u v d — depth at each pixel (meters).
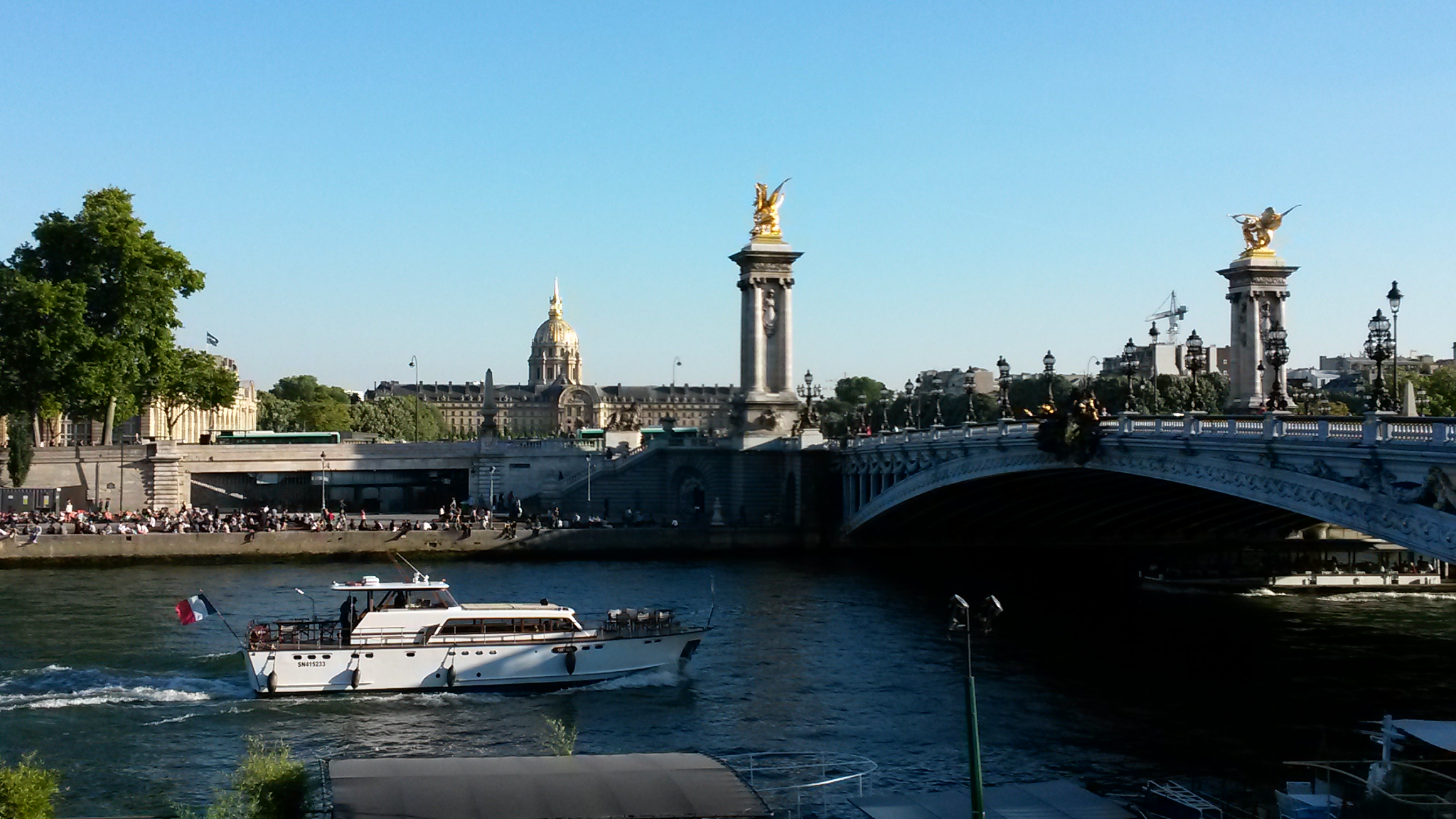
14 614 94.25
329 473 196.25
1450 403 164.25
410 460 170.75
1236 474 80.06
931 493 129.38
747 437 157.38
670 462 162.38
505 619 73.81
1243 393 150.12
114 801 52.81
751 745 62.06
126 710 66.81
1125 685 73.75
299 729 63.75
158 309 151.25
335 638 73.00
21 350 141.12
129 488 155.62
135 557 129.00
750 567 131.88
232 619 92.25
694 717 67.12
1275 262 150.00
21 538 126.06
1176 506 120.06
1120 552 146.88
